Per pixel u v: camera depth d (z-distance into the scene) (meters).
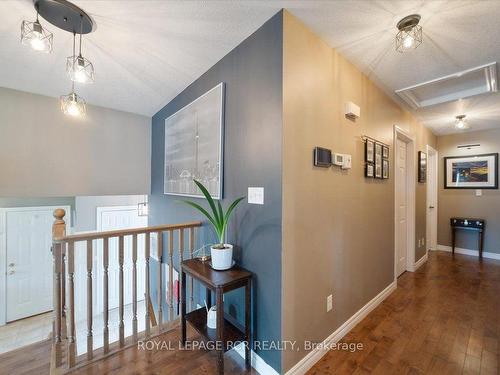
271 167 1.55
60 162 3.03
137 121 3.63
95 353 1.77
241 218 1.80
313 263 1.70
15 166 2.76
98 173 3.30
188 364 1.66
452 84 2.57
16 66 2.23
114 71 2.30
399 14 1.53
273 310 1.52
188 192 2.57
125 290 4.38
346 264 2.04
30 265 3.86
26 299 3.83
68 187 3.09
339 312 1.95
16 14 1.53
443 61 2.06
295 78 1.57
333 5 1.46
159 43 1.86
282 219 1.48
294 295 1.56
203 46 1.89
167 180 3.13
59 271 1.69
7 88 2.71
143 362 1.68
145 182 3.71
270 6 1.48
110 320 4.04
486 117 3.55
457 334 1.99
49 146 2.96
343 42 1.83
